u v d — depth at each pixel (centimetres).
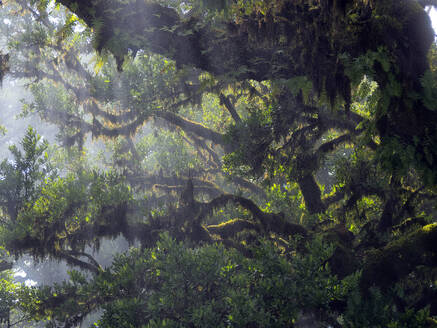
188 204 1570
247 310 1087
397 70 959
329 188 2491
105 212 1599
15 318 2816
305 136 1764
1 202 1989
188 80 1978
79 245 1659
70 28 1250
